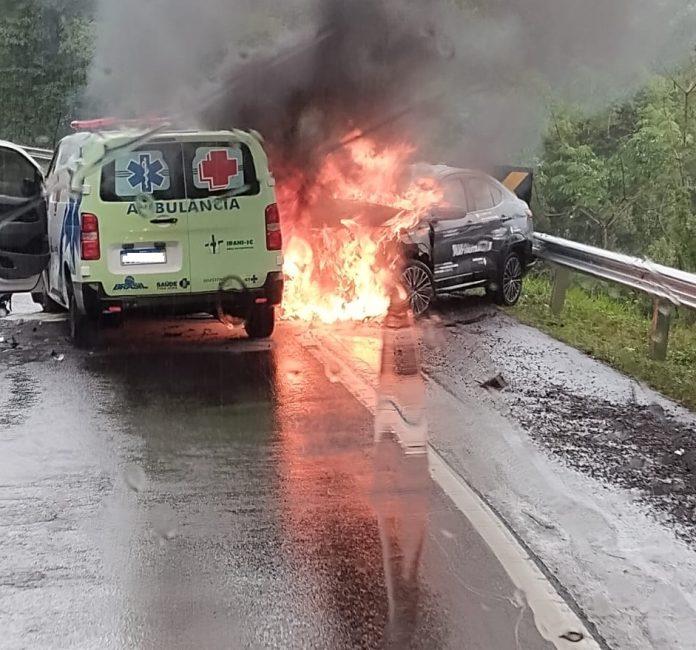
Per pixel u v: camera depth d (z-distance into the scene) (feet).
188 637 12.63
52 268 32.42
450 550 15.17
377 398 23.80
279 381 25.48
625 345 30.86
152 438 20.81
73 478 18.43
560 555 15.05
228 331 32.01
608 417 22.40
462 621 13.04
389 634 12.69
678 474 18.67
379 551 15.15
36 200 31.48
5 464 19.22
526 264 38.14
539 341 30.81
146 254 28.30
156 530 15.99
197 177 28.45
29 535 15.80
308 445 20.26
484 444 20.25
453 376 25.99
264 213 28.91
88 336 29.68
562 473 18.61
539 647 12.40
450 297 39.42
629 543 15.51
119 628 12.85
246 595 13.75
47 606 13.44
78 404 23.50
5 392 24.67
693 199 48.65
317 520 16.35
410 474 18.48
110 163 28.04
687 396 24.21
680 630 12.88
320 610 13.33
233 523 16.24
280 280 29.22
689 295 27.35
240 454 19.72
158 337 31.30
